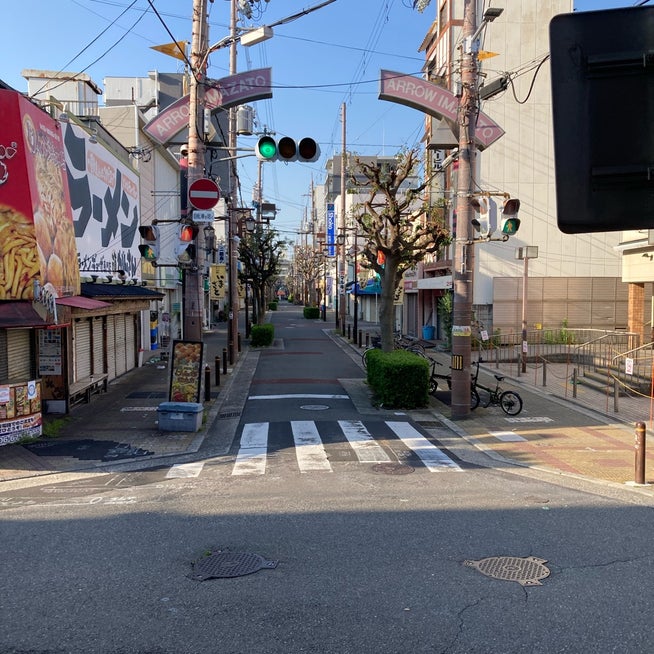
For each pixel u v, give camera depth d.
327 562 6.17
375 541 6.75
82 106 22.41
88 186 17.56
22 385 11.88
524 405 15.84
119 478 9.64
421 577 5.80
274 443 11.84
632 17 2.80
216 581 5.73
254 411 15.08
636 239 20.81
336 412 14.92
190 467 10.25
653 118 2.82
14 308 11.37
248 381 20.27
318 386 18.98
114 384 19.39
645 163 2.82
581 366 22.69
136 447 11.57
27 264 11.59
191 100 13.80
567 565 6.09
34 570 6.02
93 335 17.72
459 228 14.12
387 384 15.38
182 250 13.45
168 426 12.83
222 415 14.70
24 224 11.58
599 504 8.17
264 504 8.12
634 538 6.86
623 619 4.98
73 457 10.88
